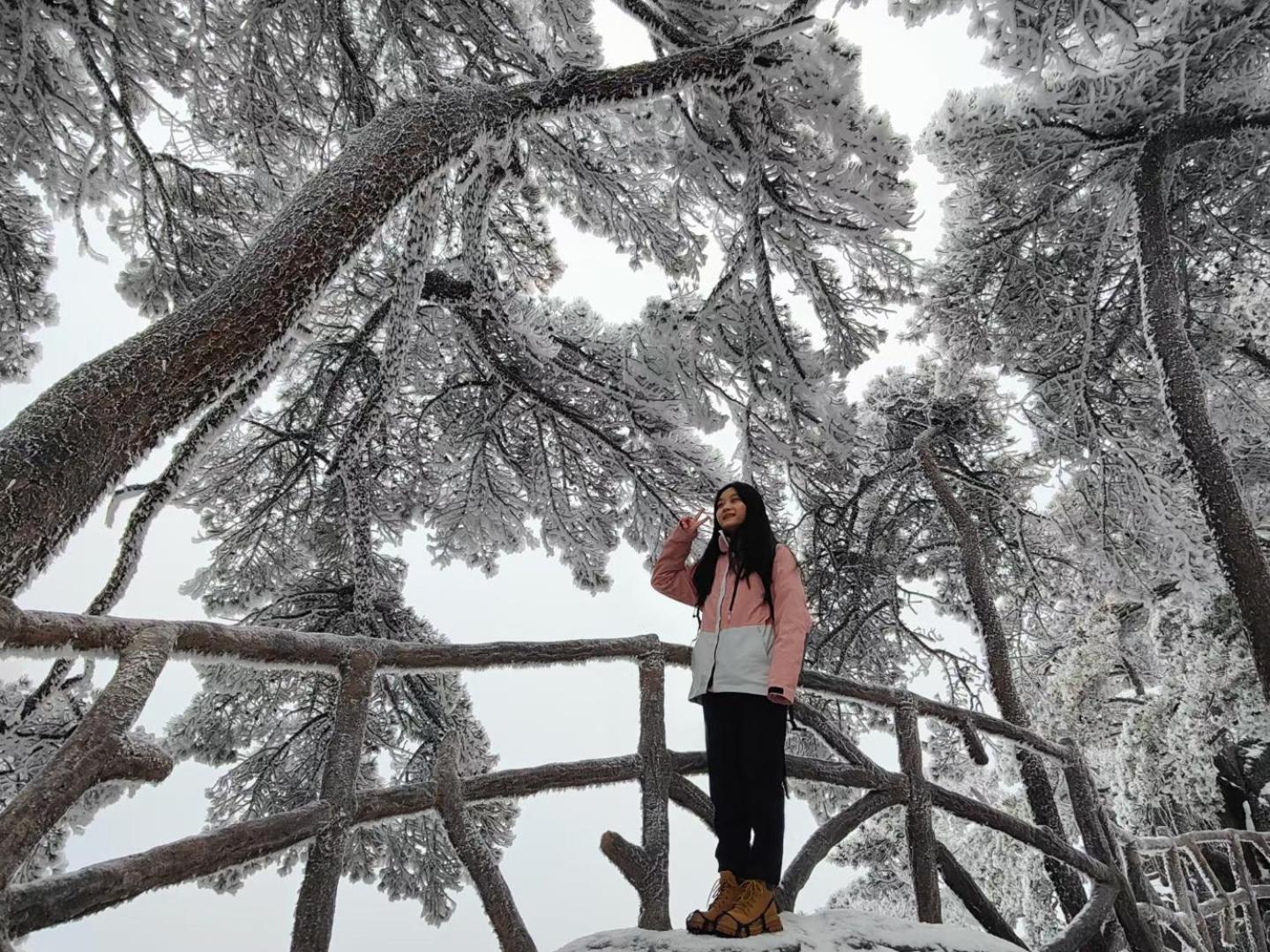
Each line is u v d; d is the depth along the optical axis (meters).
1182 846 6.00
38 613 1.58
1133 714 10.80
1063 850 3.88
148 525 3.87
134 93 6.93
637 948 2.28
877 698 3.58
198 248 7.79
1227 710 10.48
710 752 2.71
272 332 3.21
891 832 11.34
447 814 2.30
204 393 2.91
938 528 12.17
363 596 5.96
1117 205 9.89
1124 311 10.94
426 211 4.66
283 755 7.82
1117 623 11.92
